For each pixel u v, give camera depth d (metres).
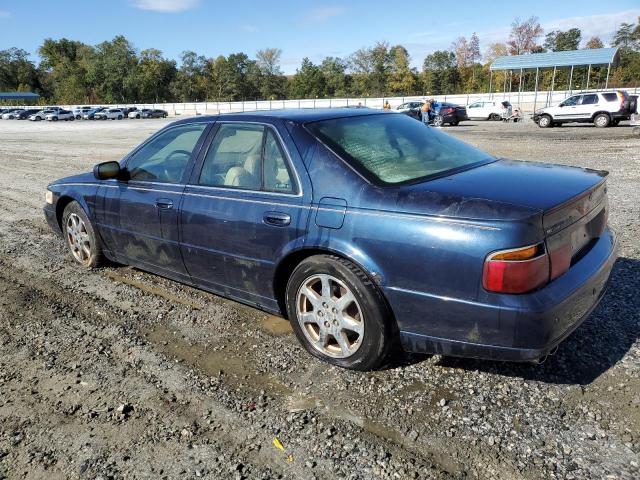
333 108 4.21
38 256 6.11
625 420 2.72
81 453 2.68
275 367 3.42
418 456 2.54
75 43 130.12
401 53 95.56
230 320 4.17
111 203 4.80
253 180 3.67
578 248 3.08
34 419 2.98
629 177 9.65
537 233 2.62
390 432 2.73
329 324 3.31
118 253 5.01
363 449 2.61
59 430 2.87
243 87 116.38
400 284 2.92
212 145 4.03
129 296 4.76
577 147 15.35
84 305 4.60
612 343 3.48
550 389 3.02
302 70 106.38
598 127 24.00
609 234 3.52
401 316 2.99
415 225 2.84
